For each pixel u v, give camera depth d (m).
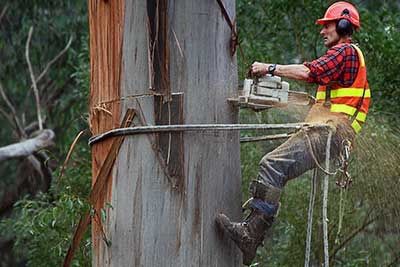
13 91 24.75
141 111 8.94
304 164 9.24
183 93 8.95
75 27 23.50
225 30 9.20
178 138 8.92
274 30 17.12
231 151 9.19
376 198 13.20
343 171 9.47
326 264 9.03
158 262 8.87
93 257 9.25
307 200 14.41
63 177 16.55
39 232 14.16
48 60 24.47
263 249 15.38
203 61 9.02
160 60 8.92
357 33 15.45
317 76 9.42
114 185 9.00
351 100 9.59
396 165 12.70
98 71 9.26
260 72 9.22
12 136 25.25
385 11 16.64
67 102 23.69
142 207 8.90
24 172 24.88
